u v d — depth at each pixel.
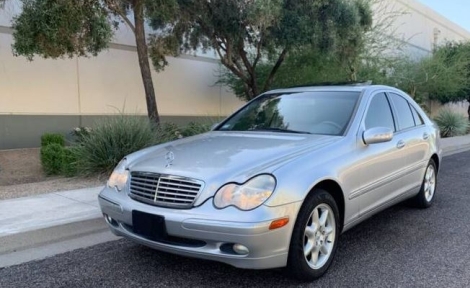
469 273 3.74
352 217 4.04
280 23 10.72
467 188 7.50
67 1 7.43
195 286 3.49
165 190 3.39
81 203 5.78
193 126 10.33
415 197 5.77
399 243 4.54
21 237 4.45
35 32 7.55
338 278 3.64
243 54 12.29
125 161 4.10
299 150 3.71
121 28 13.50
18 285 3.52
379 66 16.67
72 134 11.18
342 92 4.84
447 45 26.92
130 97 13.95
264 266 3.17
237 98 18.06
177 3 9.57
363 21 12.62
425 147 5.62
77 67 12.50
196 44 12.07
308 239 3.50
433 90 21.58
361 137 4.22
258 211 3.09
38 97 11.70
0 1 8.88
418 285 3.50
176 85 15.46
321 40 11.18
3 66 10.96
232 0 10.23
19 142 11.38
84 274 3.73
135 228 3.49
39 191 6.61
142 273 3.75
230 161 3.51
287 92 5.30
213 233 3.10
